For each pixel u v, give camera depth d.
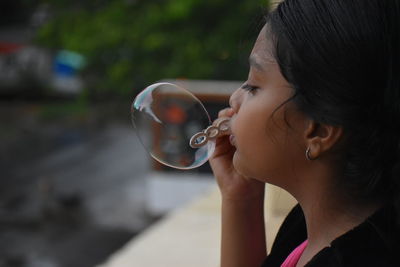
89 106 25.61
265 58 1.26
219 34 12.76
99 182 15.63
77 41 14.21
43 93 28.73
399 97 1.13
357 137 1.16
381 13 1.14
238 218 1.73
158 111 1.74
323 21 1.15
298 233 1.59
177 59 13.02
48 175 16.55
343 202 1.25
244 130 1.30
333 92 1.13
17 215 12.93
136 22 13.70
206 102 8.97
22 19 29.55
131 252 5.62
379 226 1.16
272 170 1.29
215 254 5.50
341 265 1.13
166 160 1.71
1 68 28.84
